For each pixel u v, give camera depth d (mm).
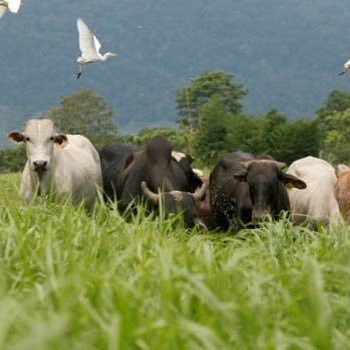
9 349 5684
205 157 65812
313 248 10000
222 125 66188
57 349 5938
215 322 7066
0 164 59500
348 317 7648
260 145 62562
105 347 6477
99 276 7695
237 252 9312
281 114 63562
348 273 8273
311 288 7312
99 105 83562
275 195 16219
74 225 10188
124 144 18984
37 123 15477
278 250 9977
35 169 15141
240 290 7945
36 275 8445
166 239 9953
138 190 16391
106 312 6930
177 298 7371
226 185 17688
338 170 18016
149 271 8102
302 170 18391
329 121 90562
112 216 10586
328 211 17062
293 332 7238
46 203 12609
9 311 6754
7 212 11047
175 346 6523
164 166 16250
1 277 7832
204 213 18719
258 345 6680
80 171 16438
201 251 9422
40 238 9539
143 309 7246
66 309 6996
